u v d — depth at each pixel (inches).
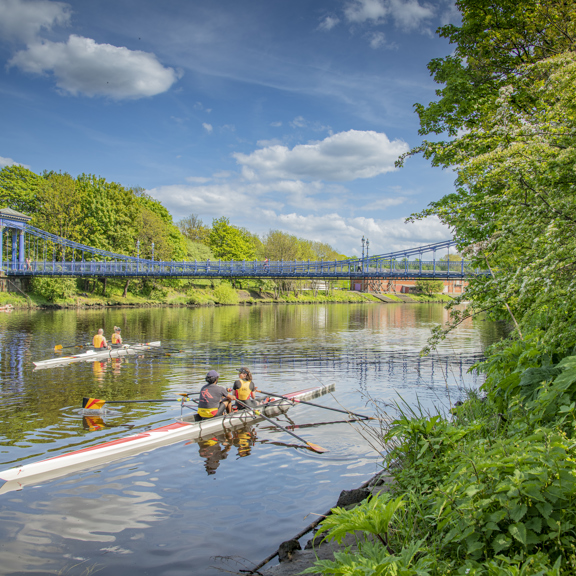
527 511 93.7
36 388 446.0
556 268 124.6
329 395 433.1
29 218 2127.2
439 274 1670.8
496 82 393.4
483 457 112.3
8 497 213.8
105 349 688.4
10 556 163.5
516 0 373.7
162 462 260.4
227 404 346.6
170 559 161.9
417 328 1258.0
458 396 420.5
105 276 2101.4
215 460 263.3
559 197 130.0
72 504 206.5
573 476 92.9
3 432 307.4
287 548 160.4
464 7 401.1
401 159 315.3
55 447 279.6
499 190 211.2
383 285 4020.7
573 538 87.5
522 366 160.4
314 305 2925.7
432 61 434.6
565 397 129.0
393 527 129.3
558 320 137.1
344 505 189.5
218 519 192.1
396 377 523.5
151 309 2009.1
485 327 1270.9
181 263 2321.6
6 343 794.8
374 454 271.0
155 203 2795.3
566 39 356.5
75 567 157.0
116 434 305.1
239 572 153.0
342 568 89.0
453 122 415.8
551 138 143.9
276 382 496.1
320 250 3907.5
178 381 486.6
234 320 1480.1
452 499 107.3
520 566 88.7
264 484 228.4
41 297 1978.3
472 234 231.6
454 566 100.3
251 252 3412.9
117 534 179.9
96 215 2317.9
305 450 280.5
